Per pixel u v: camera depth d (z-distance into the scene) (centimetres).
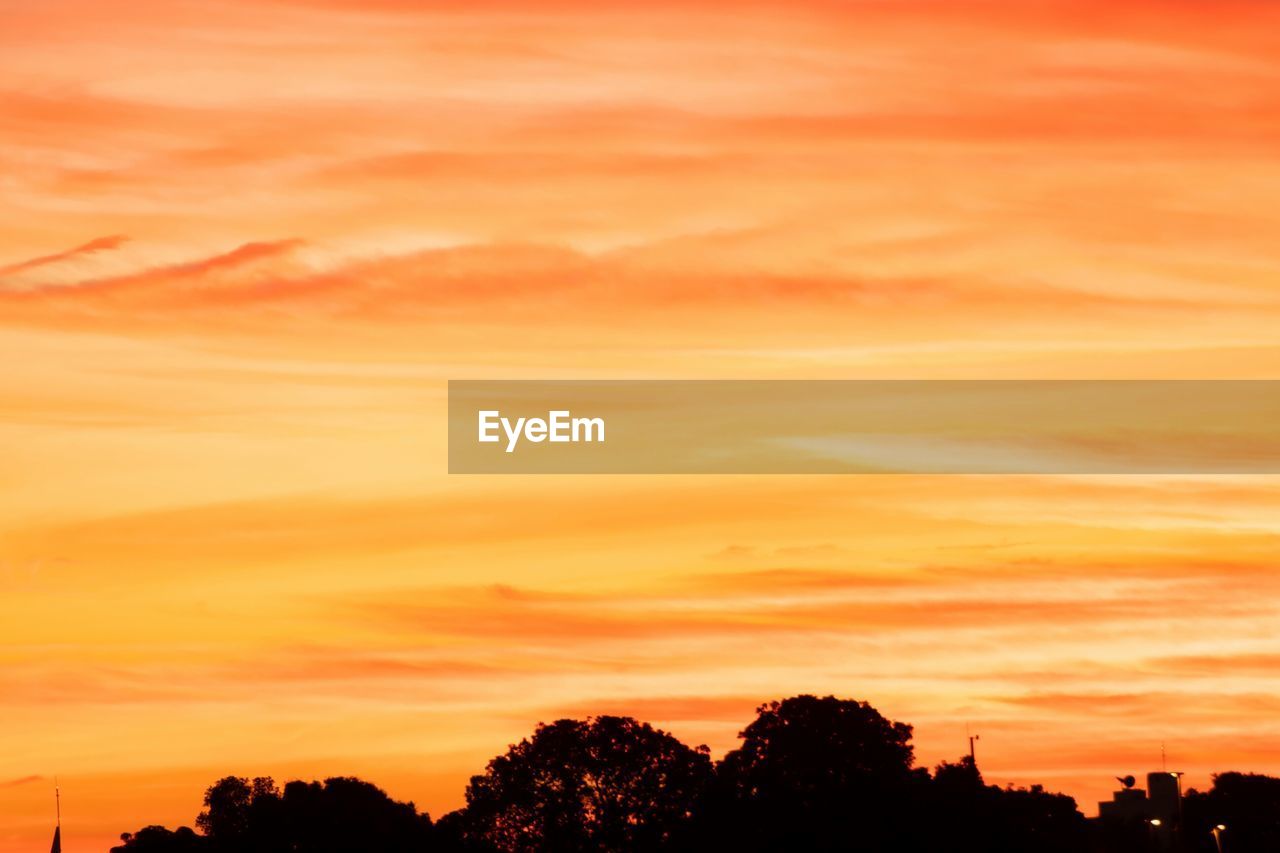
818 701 19850
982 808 18625
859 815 18400
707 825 19300
